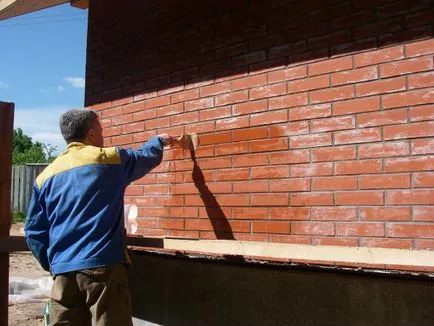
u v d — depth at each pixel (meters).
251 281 4.08
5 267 4.20
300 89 3.68
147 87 4.85
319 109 3.56
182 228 4.46
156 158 3.60
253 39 4.01
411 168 3.12
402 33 3.21
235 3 4.16
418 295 3.20
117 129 5.12
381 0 3.31
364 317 3.41
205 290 4.42
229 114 4.13
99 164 3.20
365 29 3.37
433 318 3.13
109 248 3.08
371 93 3.32
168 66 4.67
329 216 3.47
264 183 3.86
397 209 3.16
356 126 3.37
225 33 4.21
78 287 3.06
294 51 3.74
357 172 3.35
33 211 3.32
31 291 8.20
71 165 3.20
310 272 3.58
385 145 3.23
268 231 3.81
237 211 4.03
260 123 3.91
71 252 3.05
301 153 3.64
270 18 3.91
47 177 3.26
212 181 4.23
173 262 4.72
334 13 3.53
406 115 3.16
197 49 4.43
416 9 3.16
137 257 5.05
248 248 3.85
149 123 4.80
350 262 3.06
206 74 4.34
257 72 3.96
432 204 3.03
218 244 4.04
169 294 4.73
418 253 3.03
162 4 4.78
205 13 4.39
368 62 3.34
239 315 4.15
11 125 4.31
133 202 4.95
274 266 3.56
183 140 4.27
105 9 5.42
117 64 5.20
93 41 5.53
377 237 3.23
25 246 4.11
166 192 4.63
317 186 3.54
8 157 4.29
